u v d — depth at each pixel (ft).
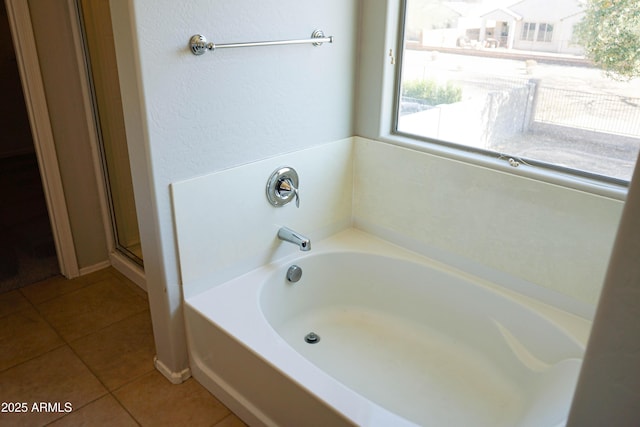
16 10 7.52
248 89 6.35
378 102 7.51
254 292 6.77
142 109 5.48
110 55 8.05
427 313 7.57
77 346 7.68
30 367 7.23
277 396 5.58
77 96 8.50
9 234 11.03
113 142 8.81
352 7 7.18
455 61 6.72
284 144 7.04
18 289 9.05
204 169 6.23
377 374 6.88
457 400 6.43
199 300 6.57
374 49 7.31
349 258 7.89
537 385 6.14
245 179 6.68
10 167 15.19
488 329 6.89
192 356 6.91
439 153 7.01
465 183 6.81
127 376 7.10
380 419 4.71
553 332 6.12
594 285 5.95
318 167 7.63
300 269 7.57
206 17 5.67
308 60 6.92
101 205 9.37
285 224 7.45
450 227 7.18
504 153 6.55
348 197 8.34
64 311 8.50
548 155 6.15
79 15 8.05
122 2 5.14
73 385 6.92
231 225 6.73
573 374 5.49
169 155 5.83
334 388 5.10
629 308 2.56
